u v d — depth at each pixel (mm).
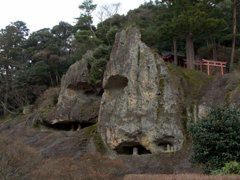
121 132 21578
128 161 19312
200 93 22500
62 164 17422
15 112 42312
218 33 30625
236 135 12305
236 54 32969
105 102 24922
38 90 43375
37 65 45500
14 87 44062
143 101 21781
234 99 19406
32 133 31109
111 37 34156
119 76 24078
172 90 21625
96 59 31641
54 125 32031
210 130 12906
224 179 9680
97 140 23531
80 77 30984
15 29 55281
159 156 18828
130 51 24172
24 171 17234
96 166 16609
